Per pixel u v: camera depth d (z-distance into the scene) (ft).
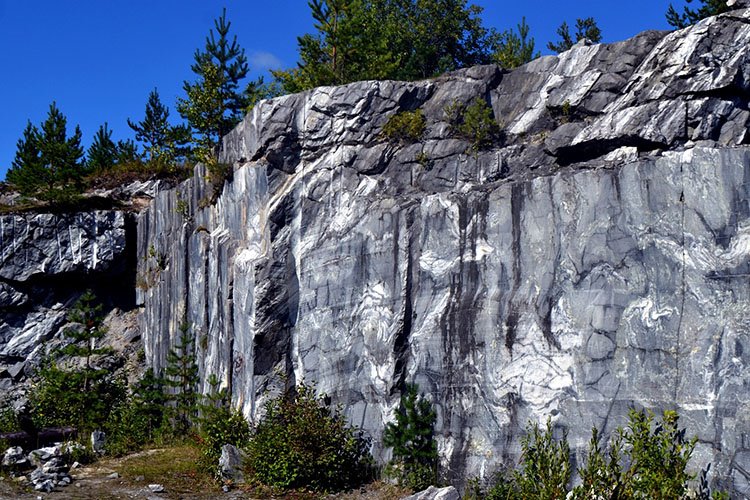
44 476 55.93
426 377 51.13
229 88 98.73
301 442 52.08
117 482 55.88
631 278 42.14
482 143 54.90
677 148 45.60
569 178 45.39
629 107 48.29
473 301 49.29
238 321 64.18
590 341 43.24
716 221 39.24
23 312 95.81
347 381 55.47
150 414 73.87
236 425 58.49
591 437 42.22
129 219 98.73
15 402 87.51
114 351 91.40
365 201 56.75
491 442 46.85
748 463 36.32
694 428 38.45
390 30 114.01
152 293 89.97
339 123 59.36
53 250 95.40
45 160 99.14
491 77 56.54
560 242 45.39
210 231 74.74
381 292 54.24
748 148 39.50
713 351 38.45
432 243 52.19
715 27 45.98
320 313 57.88
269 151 61.26
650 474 37.04
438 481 48.80
